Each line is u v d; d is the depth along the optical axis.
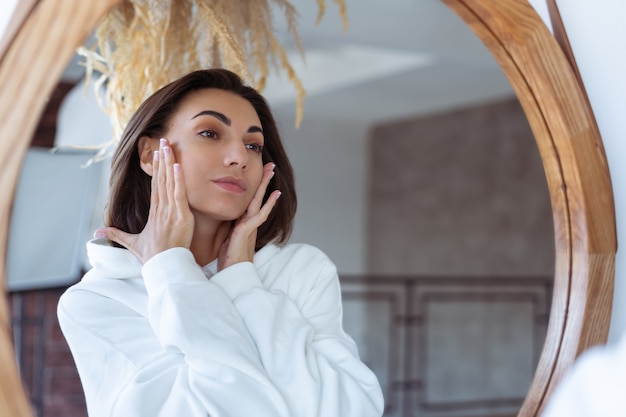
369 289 7.69
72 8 0.94
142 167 1.21
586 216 1.21
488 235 6.42
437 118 6.99
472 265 6.56
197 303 1.07
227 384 1.03
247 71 1.46
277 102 6.40
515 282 6.11
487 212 6.44
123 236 1.16
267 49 1.61
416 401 6.84
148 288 1.09
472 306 6.50
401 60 5.23
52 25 0.93
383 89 5.95
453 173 6.80
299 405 1.07
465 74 5.37
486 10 1.19
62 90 2.04
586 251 1.21
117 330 1.10
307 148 7.56
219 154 1.15
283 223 1.30
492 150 6.41
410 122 7.31
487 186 6.45
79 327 1.11
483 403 5.93
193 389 1.04
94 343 1.11
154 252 1.12
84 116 2.01
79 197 2.18
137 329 1.10
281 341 1.10
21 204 2.04
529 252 6.03
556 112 1.22
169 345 1.05
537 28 1.21
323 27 3.44
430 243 7.03
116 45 1.51
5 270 0.91
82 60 1.83
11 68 0.92
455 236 6.76
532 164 6.03
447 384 6.67
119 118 1.54
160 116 1.20
